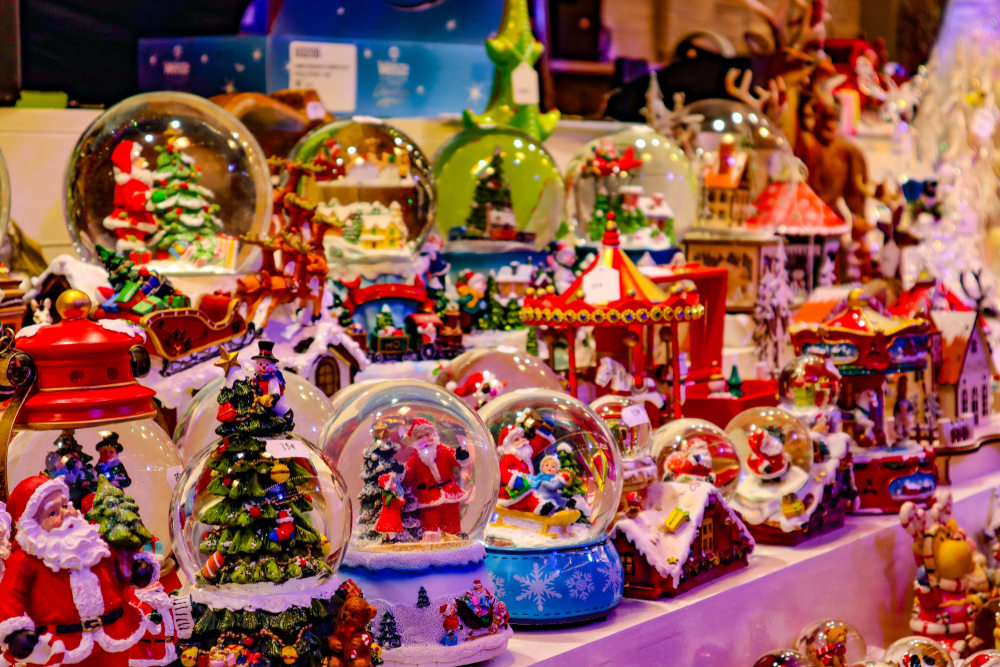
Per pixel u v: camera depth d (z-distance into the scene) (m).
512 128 4.15
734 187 4.65
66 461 1.92
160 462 2.14
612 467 2.74
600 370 3.56
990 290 5.79
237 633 1.89
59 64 3.40
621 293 3.38
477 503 2.38
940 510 3.88
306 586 1.96
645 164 4.33
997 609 3.56
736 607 3.09
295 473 1.95
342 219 3.48
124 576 1.72
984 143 6.28
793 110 5.51
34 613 1.64
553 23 4.75
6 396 2.00
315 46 3.98
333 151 3.52
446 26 4.34
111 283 2.73
